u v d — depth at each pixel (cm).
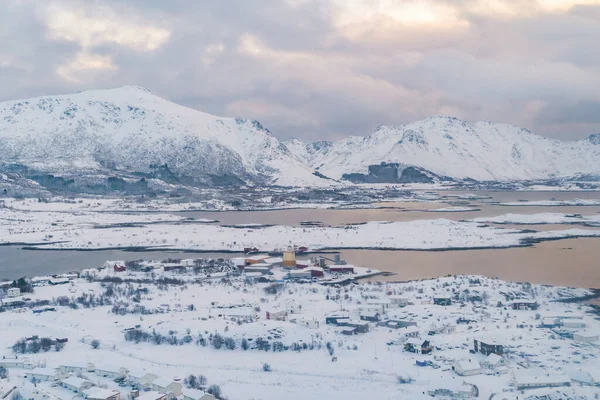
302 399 14362
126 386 14988
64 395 14312
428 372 15838
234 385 15175
